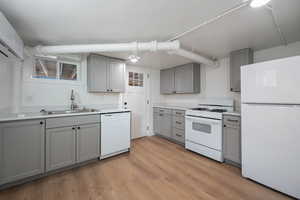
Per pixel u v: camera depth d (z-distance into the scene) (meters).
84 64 2.96
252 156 1.88
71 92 2.79
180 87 3.79
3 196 1.60
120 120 2.79
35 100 2.43
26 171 1.83
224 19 1.66
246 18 1.65
